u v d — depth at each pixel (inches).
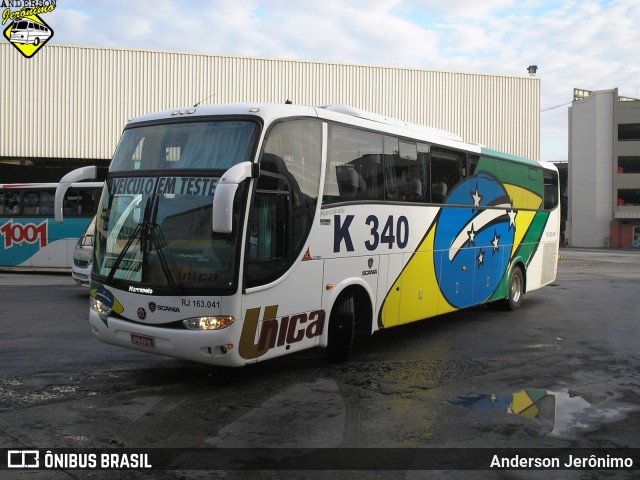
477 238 438.6
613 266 1098.1
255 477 173.9
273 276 259.1
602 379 286.5
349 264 307.6
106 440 201.6
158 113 282.8
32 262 781.3
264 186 255.3
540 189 546.9
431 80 1263.5
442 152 395.9
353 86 1221.7
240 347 244.4
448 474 177.8
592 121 2517.2
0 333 380.8
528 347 359.6
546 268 565.3
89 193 767.1
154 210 257.1
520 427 218.2
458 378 285.9
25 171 1189.7
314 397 252.5
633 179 2456.9
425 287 377.1
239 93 1172.5
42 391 256.8
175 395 253.8
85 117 1115.3
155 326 250.8
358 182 315.9
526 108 1316.4
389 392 260.8
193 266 245.6
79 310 477.1
